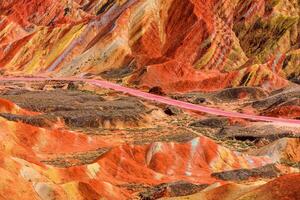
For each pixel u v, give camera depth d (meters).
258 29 131.12
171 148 58.50
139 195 46.50
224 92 107.25
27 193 40.72
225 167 58.50
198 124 83.25
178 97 104.38
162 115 88.56
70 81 121.00
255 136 72.75
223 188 34.66
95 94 107.19
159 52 131.38
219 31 131.00
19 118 74.75
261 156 61.78
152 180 52.97
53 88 115.56
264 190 30.56
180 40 131.25
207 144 59.75
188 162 57.59
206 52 127.88
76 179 48.00
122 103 93.31
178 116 90.44
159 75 117.50
